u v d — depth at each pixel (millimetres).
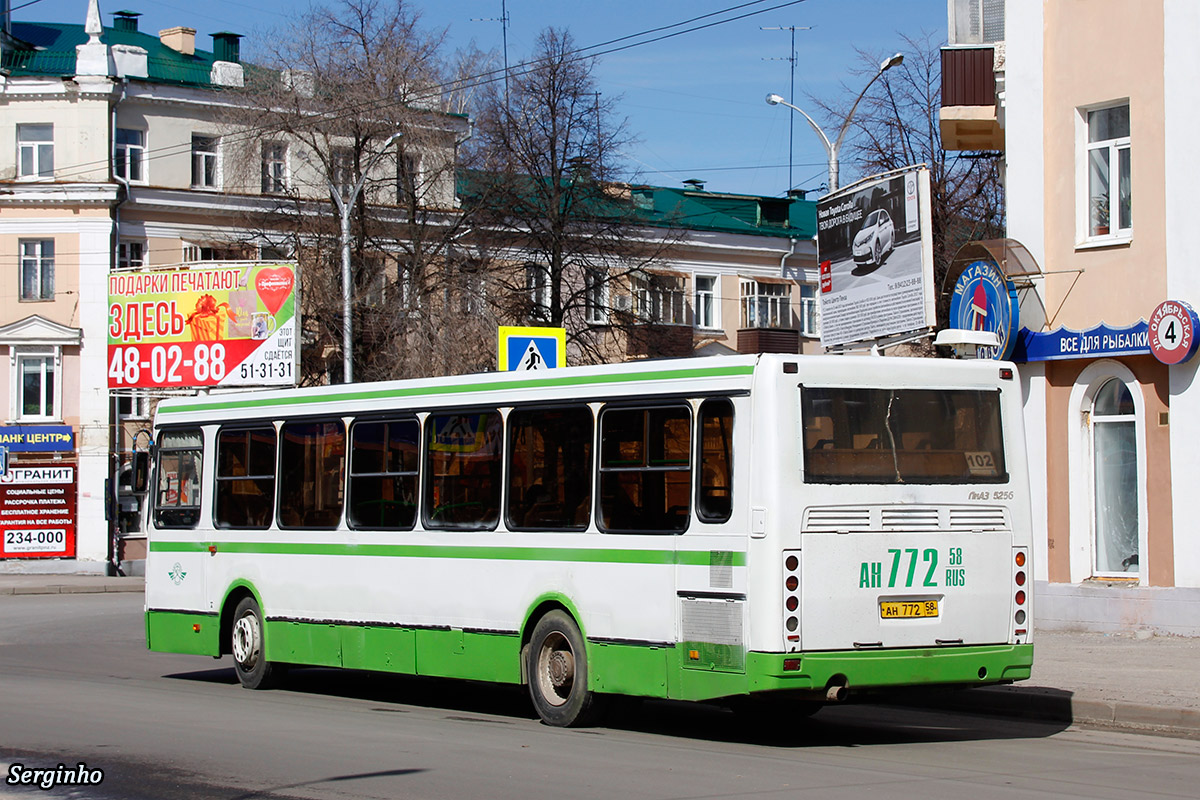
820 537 10195
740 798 8242
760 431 10211
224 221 44844
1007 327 18359
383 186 40969
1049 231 18547
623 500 11188
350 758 9852
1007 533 10953
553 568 11695
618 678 11070
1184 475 16938
